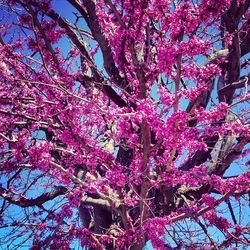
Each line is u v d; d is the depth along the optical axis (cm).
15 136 544
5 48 539
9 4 547
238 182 525
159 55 449
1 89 549
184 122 456
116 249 575
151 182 525
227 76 686
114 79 621
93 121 533
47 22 576
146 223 536
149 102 469
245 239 612
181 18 441
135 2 503
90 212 733
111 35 611
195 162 646
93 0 600
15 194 696
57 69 561
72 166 571
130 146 533
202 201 558
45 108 529
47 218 636
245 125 478
